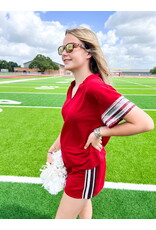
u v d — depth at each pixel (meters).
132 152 3.31
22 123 4.96
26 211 1.89
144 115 0.94
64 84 18.95
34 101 8.20
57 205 1.98
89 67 1.22
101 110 1.03
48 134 4.17
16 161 2.90
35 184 2.31
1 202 2.00
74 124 1.15
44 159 2.98
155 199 2.09
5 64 87.06
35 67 86.94
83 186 1.21
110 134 1.03
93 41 1.14
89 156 1.18
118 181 2.41
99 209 1.93
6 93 10.82
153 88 15.47
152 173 2.63
